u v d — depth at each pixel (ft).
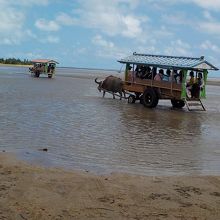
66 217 20.93
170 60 78.07
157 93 78.18
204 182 28.14
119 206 22.70
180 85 75.05
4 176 27.20
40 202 22.74
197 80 77.71
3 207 21.76
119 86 89.86
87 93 104.37
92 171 31.24
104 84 93.86
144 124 56.90
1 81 139.13
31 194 23.85
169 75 76.79
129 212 21.94
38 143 40.52
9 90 100.48
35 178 27.09
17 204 22.26
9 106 67.36
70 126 51.44
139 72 82.23
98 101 84.84
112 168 32.76
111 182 27.12
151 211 22.22
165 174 31.55
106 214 21.53
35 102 75.97
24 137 42.98
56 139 42.98
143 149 40.60
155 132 50.78
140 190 25.62
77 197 23.80
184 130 53.47
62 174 28.78
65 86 130.62
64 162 33.73
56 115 60.34
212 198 24.71
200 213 22.22
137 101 89.04
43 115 59.52
